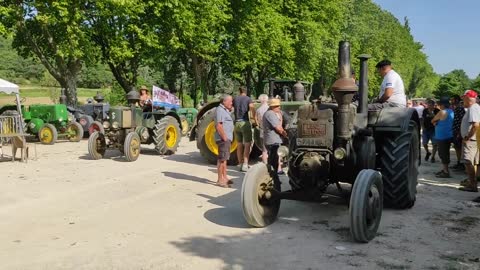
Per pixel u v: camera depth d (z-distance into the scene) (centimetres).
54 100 2966
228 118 840
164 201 721
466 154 796
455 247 505
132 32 2089
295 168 595
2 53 7150
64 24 1798
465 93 798
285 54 3083
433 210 666
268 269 442
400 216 632
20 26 1830
